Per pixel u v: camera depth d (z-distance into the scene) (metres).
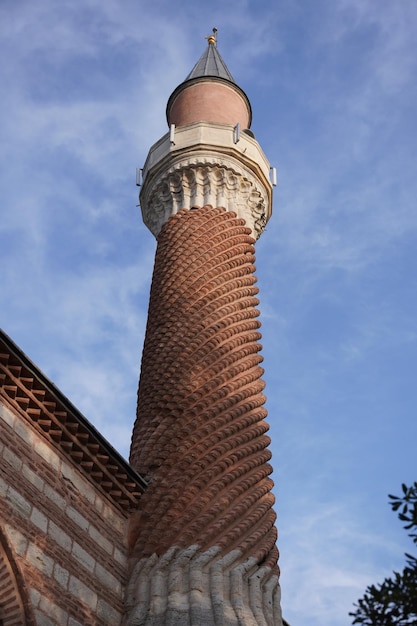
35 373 16.61
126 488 18.39
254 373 21.84
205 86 30.23
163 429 20.08
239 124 27.86
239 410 20.66
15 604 14.69
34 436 16.67
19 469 15.89
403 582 10.03
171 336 22.19
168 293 23.41
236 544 18.05
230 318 22.62
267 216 28.39
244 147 27.58
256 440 20.53
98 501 17.77
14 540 15.09
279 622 17.28
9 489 15.44
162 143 28.23
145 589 16.95
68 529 16.48
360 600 10.15
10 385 16.41
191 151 27.12
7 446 15.83
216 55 32.84
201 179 26.88
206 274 23.53
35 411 16.73
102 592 16.61
